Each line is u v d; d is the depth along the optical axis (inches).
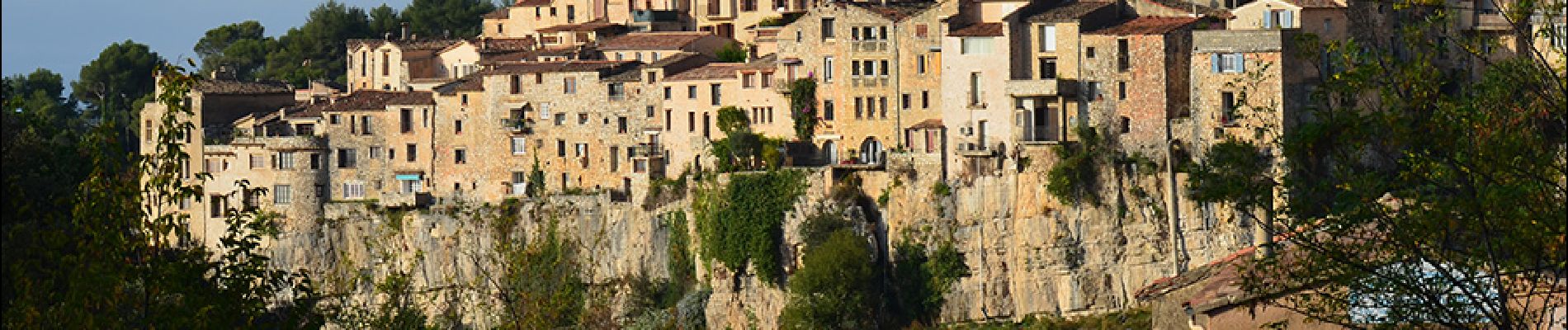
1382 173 2869.1
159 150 3225.9
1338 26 7775.6
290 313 3294.8
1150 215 7839.6
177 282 3120.1
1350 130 2869.1
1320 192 2903.5
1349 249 2896.2
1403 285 2812.5
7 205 3262.8
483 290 4783.5
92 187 3152.1
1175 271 7785.4
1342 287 3093.0
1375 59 2960.1
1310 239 2935.5
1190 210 7770.7
